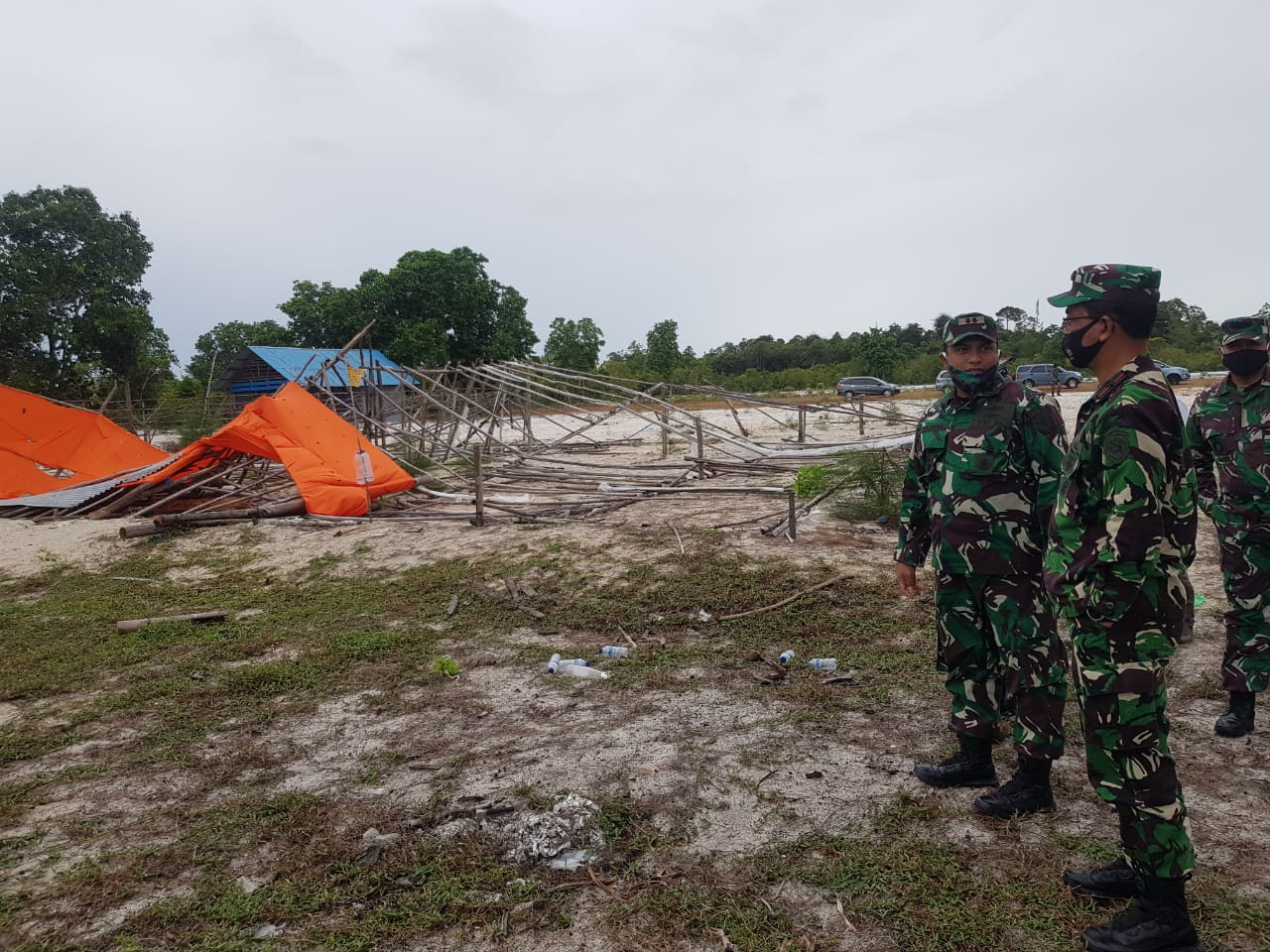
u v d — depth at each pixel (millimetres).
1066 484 2637
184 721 4715
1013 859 2939
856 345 55250
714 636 5770
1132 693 2418
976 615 3344
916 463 3586
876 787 3521
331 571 8438
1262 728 3936
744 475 13508
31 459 14195
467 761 3990
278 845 3283
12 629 6957
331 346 42844
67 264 34406
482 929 2699
